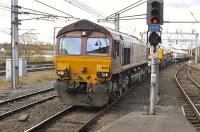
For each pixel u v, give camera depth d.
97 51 18.03
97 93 17.81
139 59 30.05
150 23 15.94
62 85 18.20
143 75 35.44
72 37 18.38
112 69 18.11
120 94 21.88
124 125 13.54
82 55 18.12
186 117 16.38
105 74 17.83
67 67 18.28
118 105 19.92
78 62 18.16
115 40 18.69
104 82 17.89
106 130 12.58
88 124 14.36
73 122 15.31
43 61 74.06
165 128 12.95
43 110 17.73
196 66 83.31
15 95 23.25
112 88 19.16
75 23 18.41
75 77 18.19
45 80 35.31
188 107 19.81
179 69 64.56
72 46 18.34
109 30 18.28
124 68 21.67
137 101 21.44
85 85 18.16
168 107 19.44
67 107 18.39
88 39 18.17
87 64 18.06
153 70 16.34
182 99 23.19
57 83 18.39
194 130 12.66
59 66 18.42
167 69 63.88
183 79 41.28
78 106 19.31
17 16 27.28
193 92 27.89
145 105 20.02
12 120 15.30
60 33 18.56
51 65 63.16
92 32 18.17
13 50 27.19
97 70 17.89
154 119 14.96
